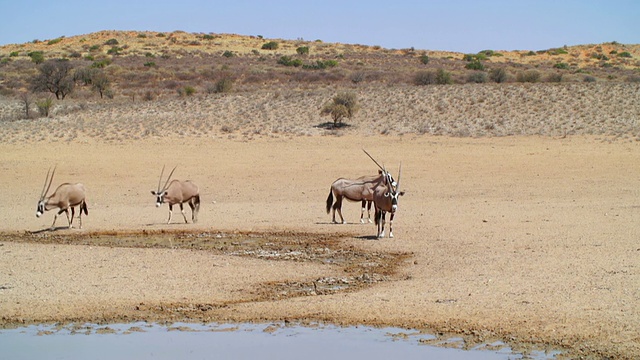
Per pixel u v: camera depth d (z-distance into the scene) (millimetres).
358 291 13016
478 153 37781
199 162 36062
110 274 14672
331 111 47156
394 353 9758
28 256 16672
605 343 9883
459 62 106875
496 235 18328
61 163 35656
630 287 12398
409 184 30391
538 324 10719
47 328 11258
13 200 27359
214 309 12086
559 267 14180
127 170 34188
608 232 18328
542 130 43500
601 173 32156
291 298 12672
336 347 10070
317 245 17969
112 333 10953
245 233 20016
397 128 45531
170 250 17422
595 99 51031
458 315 11281
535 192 27828
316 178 32250
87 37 126688
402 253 16594
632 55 119562
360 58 108875
